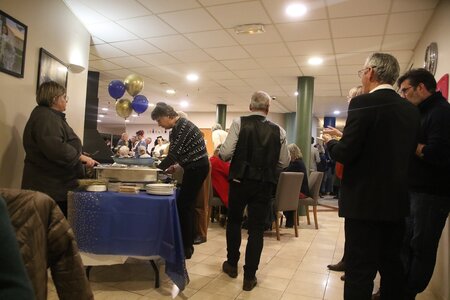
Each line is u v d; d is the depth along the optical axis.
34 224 0.81
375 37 3.90
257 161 2.36
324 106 9.01
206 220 3.63
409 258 2.03
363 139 1.44
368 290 1.40
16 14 2.60
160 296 2.15
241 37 4.13
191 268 2.73
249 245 2.36
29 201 0.83
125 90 4.62
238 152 2.40
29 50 2.78
